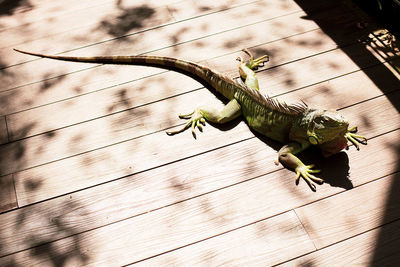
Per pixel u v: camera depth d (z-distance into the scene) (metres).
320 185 2.84
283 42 3.91
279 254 2.55
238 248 2.60
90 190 2.99
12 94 3.72
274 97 3.43
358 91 3.41
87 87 3.72
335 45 3.82
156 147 3.19
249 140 3.16
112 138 3.30
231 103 3.28
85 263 2.62
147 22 4.30
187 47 3.99
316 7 4.22
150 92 3.61
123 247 2.67
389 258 2.47
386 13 3.75
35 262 2.65
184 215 2.79
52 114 3.53
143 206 2.86
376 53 3.68
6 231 2.81
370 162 2.93
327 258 2.51
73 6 4.59
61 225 2.81
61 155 3.22
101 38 4.18
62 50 4.09
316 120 2.75
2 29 4.37
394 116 3.19
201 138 3.21
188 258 2.59
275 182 2.89
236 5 4.37
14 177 3.11
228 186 2.90
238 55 3.85
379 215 2.66
